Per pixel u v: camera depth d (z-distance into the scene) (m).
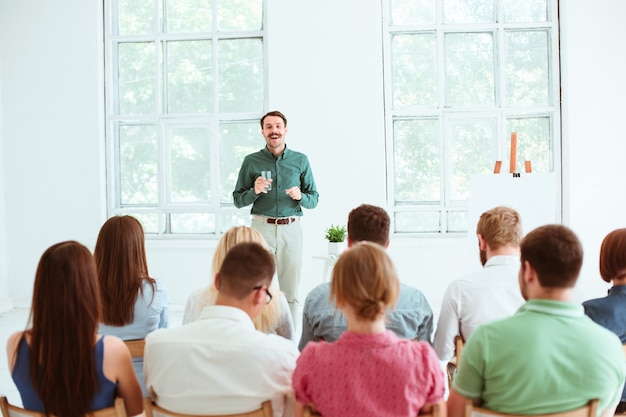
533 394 1.56
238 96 6.18
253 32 6.10
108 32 6.21
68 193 6.22
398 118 6.04
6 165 6.25
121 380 1.77
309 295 2.28
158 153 6.24
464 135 6.01
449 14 5.98
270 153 4.84
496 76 5.96
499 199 4.42
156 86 6.22
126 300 2.32
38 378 1.65
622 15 5.67
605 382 1.57
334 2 5.90
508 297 2.30
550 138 5.94
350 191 5.95
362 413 1.52
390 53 6.01
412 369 1.52
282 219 4.79
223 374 1.70
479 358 1.59
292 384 1.62
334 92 5.93
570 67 5.74
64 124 6.20
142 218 6.32
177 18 6.20
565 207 5.84
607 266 2.12
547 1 5.90
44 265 1.63
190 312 2.46
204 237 6.21
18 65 6.20
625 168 5.71
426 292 5.94
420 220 6.07
